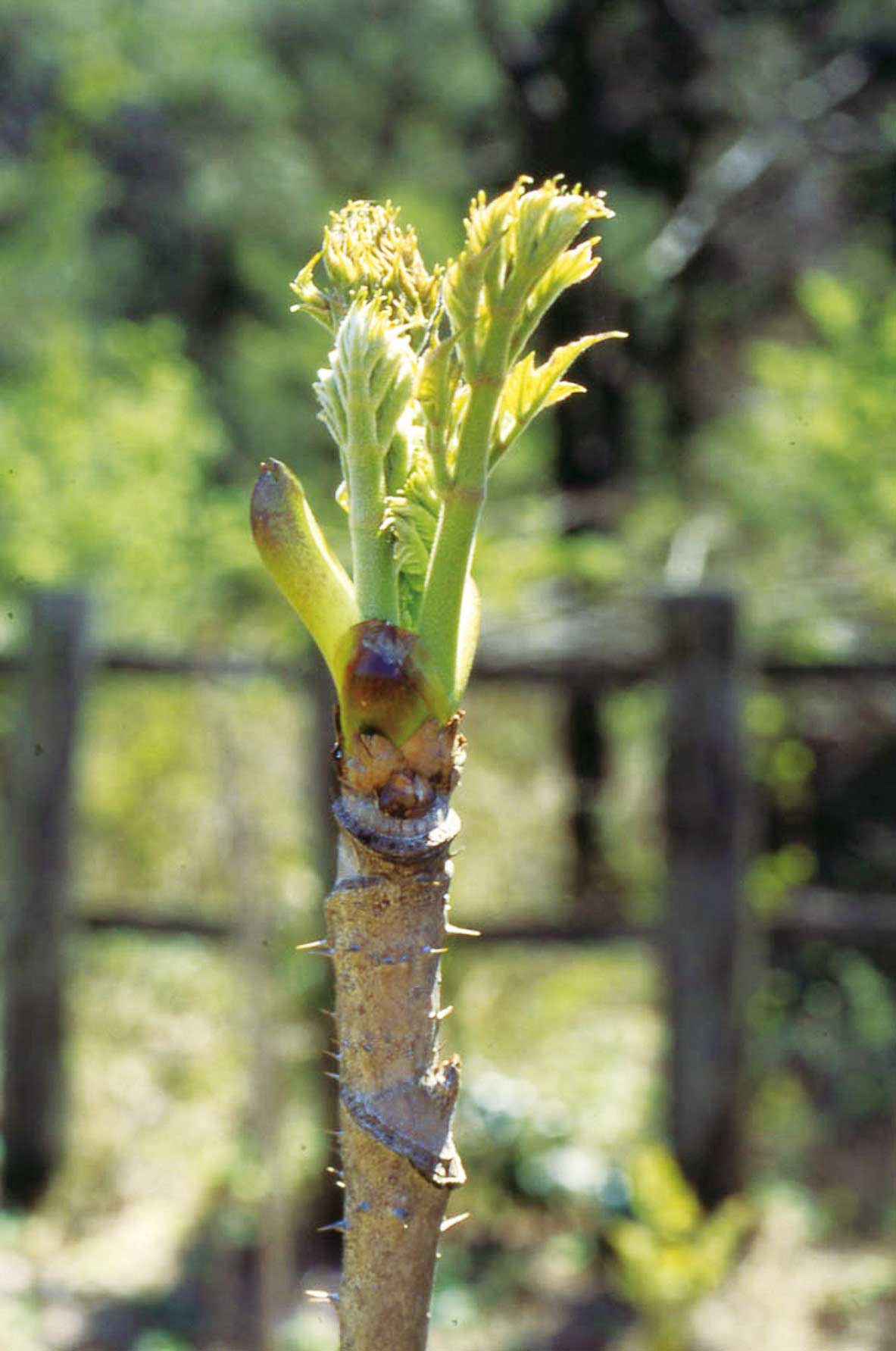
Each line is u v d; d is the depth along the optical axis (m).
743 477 6.68
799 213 8.39
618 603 6.50
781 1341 4.09
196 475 7.71
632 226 7.90
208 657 5.36
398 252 0.88
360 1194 0.78
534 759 6.68
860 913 5.24
